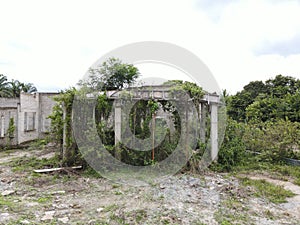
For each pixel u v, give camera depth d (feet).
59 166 23.32
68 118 23.79
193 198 15.28
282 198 15.80
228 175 21.76
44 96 50.19
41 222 11.50
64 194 16.19
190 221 11.76
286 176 21.89
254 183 18.90
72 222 11.57
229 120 29.73
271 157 27.12
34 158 27.63
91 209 13.34
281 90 63.52
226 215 12.64
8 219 11.60
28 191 16.69
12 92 79.36
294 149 27.14
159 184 18.51
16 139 42.37
